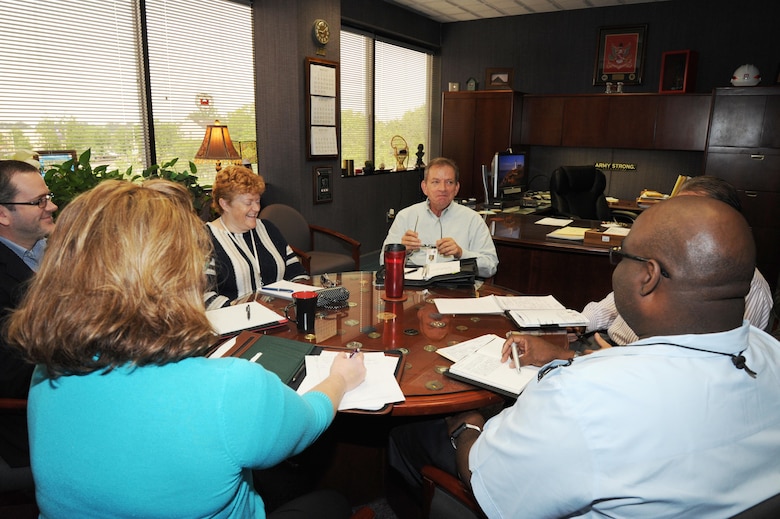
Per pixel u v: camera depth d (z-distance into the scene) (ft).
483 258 8.11
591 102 18.13
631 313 2.56
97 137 11.48
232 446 2.11
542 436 2.38
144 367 2.10
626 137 17.80
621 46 18.62
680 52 16.94
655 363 2.31
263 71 14.38
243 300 6.27
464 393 4.00
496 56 20.79
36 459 2.18
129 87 11.94
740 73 15.67
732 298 2.32
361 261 18.52
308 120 14.28
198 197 11.16
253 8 14.23
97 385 2.10
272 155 14.75
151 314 2.04
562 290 10.32
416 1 18.12
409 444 4.97
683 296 2.33
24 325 2.06
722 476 2.24
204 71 13.43
